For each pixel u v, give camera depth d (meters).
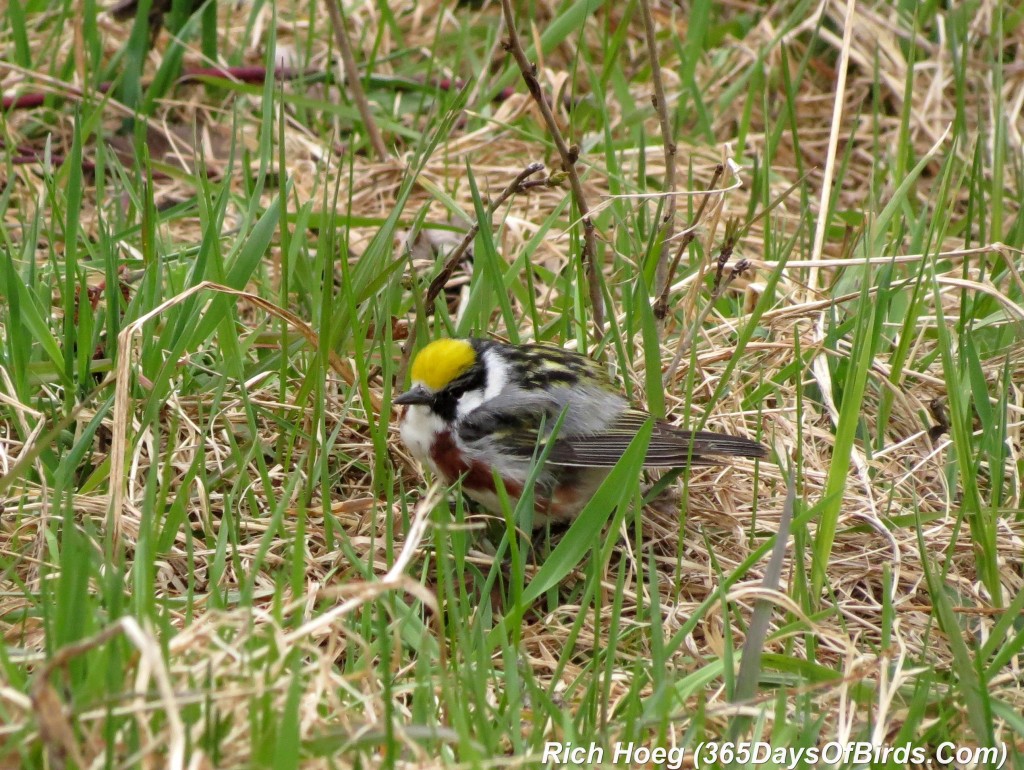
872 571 9.69
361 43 16.48
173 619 8.30
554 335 12.17
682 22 17.98
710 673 7.94
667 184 11.84
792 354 11.79
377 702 7.46
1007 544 9.85
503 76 15.61
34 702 5.87
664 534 10.10
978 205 14.00
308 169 14.66
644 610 9.21
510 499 10.14
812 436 11.12
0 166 14.24
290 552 9.11
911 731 7.43
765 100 13.70
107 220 13.05
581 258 11.75
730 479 10.62
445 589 8.73
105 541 8.19
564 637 8.80
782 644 8.88
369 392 10.76
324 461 9.60
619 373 11.49
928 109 16.70
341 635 8.38
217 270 10.67
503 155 15.36
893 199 12.40
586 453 10.08
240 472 9.51
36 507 9.41
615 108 16.50
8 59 15.70
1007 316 11.66
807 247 13.80
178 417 10.20
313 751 6.58
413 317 12.59
